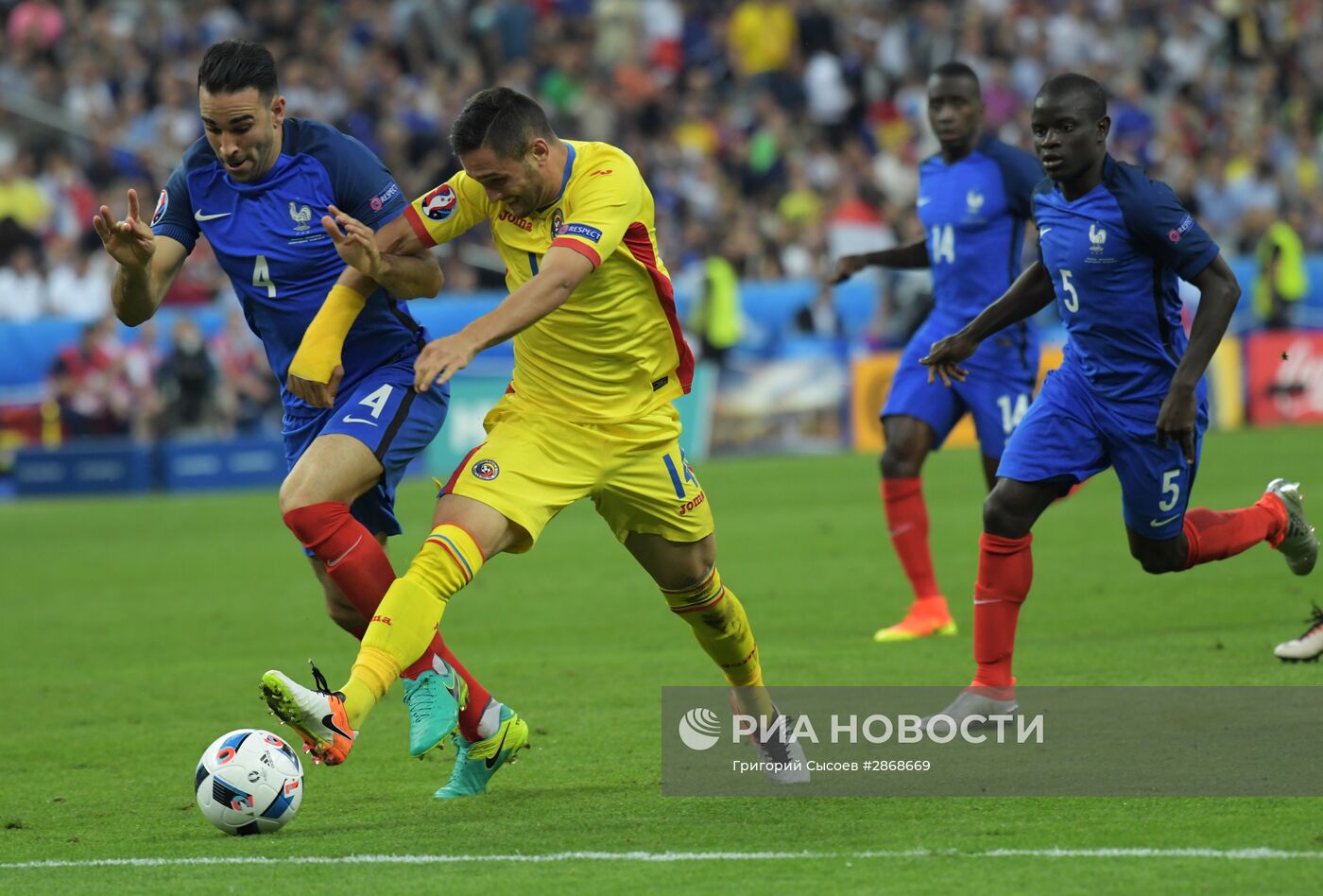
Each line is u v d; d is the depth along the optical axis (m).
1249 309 79.19
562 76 86.06
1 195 71.31
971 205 30.64
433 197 18.86
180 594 39.94
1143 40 99.25
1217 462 58.94
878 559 41.47
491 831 17.42
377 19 85.19
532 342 18.58
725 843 16.50
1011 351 30.88
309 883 15.36
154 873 15.97
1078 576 37.00
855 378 73.56
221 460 68.00
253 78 19.75
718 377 71.56
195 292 71.25
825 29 93.19
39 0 80.94
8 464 66.25
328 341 18.94
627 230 18.11
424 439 20.25
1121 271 21.58
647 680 27.12
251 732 17.84
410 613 17.38
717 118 88.50
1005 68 94.25
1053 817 17.17
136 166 75.88
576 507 57.66
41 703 26.95
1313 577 35.41
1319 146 100.00
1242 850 15.50
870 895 14.38
